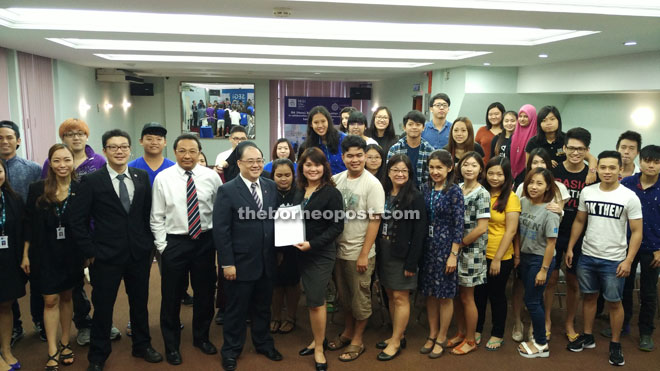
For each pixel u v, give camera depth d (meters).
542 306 3.23
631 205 3.01
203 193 3.00
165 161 3.47
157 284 4.49
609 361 3.12
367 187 2.99
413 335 3.52
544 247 3.11
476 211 3.04
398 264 3.04
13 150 3.31
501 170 3.12
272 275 3.00
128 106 12.98
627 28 4.35
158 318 3.76
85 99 9.62
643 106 6.65
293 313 3.57
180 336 3.29
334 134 3.76
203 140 14.11
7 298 2.80
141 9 3.92
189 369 2.97
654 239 3.22
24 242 2.92
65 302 3.04
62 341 3.04
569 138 3.36
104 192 2.78
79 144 3.44
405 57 7.52
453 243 2.98
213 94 14.03
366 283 3.06
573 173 3.43
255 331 3.11
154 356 3.04
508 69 8.66
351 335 3.30
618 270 3.04
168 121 13.80
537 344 3.19
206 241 3.03
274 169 3.09
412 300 4.23
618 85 6.33
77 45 6.52
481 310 3.39
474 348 3.26
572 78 7.23
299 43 5.75
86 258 2.94
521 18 4.02
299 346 3.31
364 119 4.01
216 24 5.04
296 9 3.86
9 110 6.62
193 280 3.10
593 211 3.14
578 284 3.38
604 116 7.54
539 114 3.82
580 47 5.71
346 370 2.99
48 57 7.75
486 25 4.43
